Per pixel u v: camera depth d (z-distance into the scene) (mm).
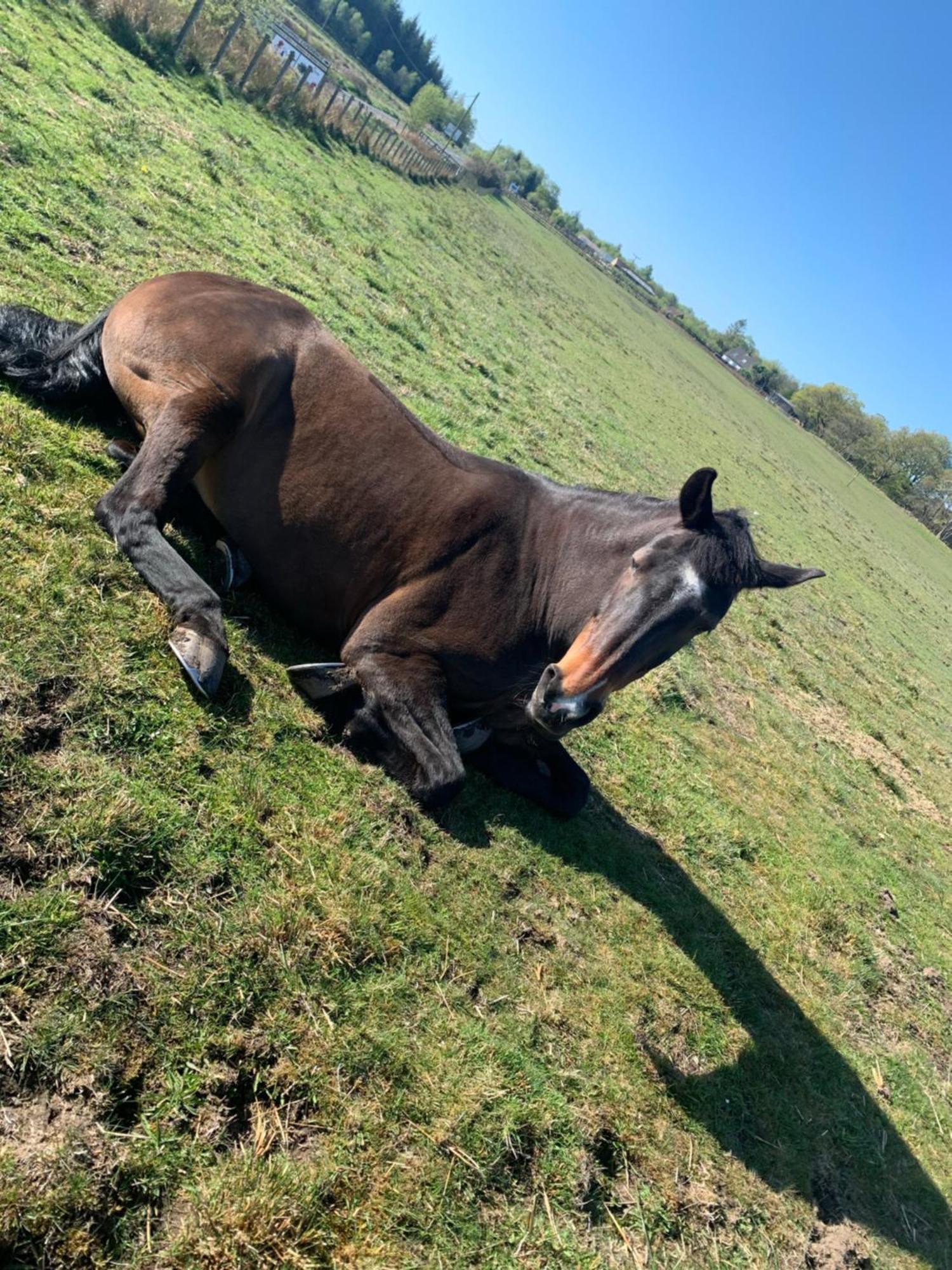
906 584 28281
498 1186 2777
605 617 3717
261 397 3975
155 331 3891
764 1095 4027
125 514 3629
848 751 10008
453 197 36250
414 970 3166
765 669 10664
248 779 3242
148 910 2633
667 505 4141
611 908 4352
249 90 17609
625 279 95812
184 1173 2223
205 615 3490
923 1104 4828
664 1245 3082
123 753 2977
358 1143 2545
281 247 9734
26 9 11109
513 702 4348
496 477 4336
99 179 7422
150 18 14211
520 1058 3166
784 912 5656
